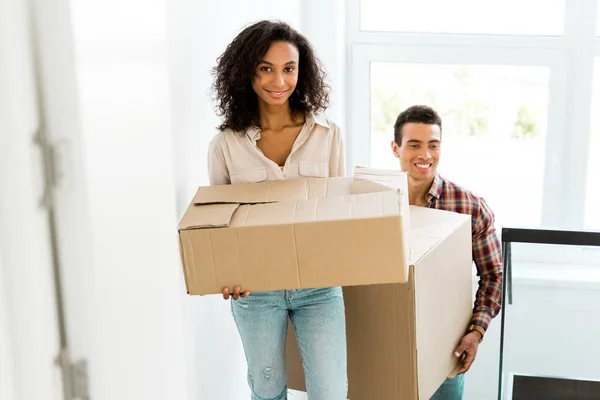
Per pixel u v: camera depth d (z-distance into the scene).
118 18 1.06
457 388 2.22
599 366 1.84
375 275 1.48
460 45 3.14
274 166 1.75
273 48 1.67
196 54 1.89
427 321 1.82
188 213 1.54
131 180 1.12
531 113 3.17
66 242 1.00
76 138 0.96
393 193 1.53
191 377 1.83
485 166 3.26
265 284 1.50
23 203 0.93
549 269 1.82
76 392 1.04
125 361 1.12
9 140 0.91
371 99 3.28
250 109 1.76
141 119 1.15
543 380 1.87
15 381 0.97
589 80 3.09
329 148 1.79
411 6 3.17
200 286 1.50
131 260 1.12
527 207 3.26
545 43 3.08
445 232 1.90
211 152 1.79
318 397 1.74
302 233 1.46
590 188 3.19
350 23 3.18
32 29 0.93
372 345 1.85
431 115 2.26
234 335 2.25
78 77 0.94
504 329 1.88
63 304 1.02
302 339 1.73
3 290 0.94
